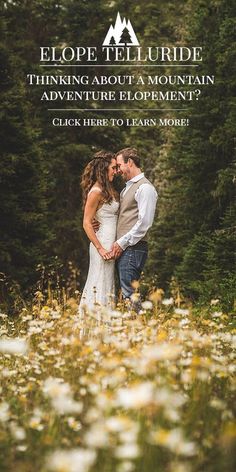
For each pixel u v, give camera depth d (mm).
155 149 20094
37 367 3646
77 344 3676
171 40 21094
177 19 21281
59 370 3615
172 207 16453
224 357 3732
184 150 15914
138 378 3121
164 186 18359
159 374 3117
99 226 6039
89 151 17016
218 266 11867
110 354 3410
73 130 17453
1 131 12094
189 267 13391
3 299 9578
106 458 2404
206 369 3348
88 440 2436
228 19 13531
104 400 2676
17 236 11836
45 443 2615
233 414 2898
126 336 3924
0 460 2557
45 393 3143
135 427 2365
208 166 14398
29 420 2941
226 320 5961
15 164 11766
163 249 16672
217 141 13805
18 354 4047
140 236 5961
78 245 17234
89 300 5953
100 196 5977
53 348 4016
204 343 3771
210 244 12289
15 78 12688
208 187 14469
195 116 14750
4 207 11586
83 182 6098
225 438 2430
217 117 14258
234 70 13547
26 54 17453
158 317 5039
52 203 17172
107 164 6035
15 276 11039
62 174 17094
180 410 2842
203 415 2865
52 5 17750
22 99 12523
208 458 2492
